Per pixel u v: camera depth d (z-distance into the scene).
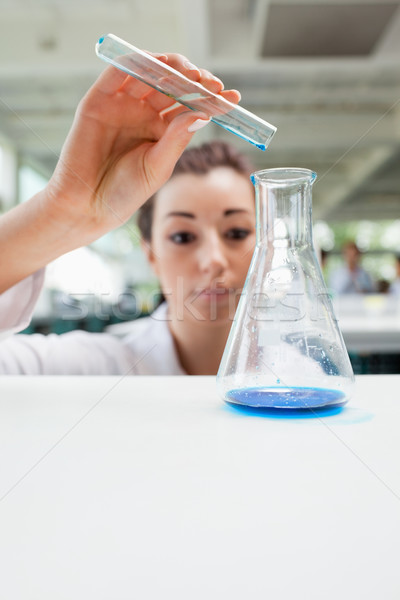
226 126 0.37
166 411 0.37
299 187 0.36
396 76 3.13
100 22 2.83
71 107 3.14
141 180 0.52
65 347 1.06
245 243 1.14
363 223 8.88
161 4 2.68
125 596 0.12
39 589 0.13
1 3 2.65
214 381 0.52
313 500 0.19
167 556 0.15
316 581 0.13
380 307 3.07
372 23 2.17
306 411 0.35
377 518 0.17
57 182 0.53
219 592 0.13
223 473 0.22
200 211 1.13
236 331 0.38
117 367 1.08
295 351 0.36
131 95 0.51
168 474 0.22
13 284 0.60
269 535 0.16
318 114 3.74
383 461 0.24
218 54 2.71
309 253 0.37
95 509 0.18
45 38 2.84
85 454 0.26
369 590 0.13
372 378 0.55
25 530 0.16
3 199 2.42
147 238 1.21
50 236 0.55
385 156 4.73
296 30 2.27
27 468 0.23
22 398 0.42
